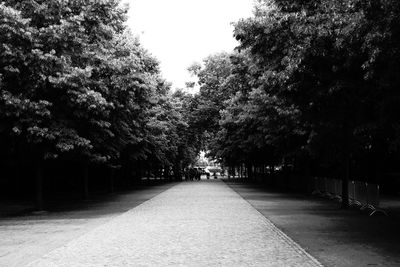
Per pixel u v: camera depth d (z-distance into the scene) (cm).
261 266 863
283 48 1332
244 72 2219
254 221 1595
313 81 1235
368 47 948
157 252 1017
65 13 2003
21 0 1906
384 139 1590
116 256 975
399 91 1033
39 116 1861
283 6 1346
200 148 8775
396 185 2825
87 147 2070
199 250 1039
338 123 1444
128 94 2252
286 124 2431
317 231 1341
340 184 2544
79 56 2016
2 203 2638
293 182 3850
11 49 1755
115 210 2108
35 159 2116
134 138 2794
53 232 1379
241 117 3122
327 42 1101
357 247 1070
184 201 2588
